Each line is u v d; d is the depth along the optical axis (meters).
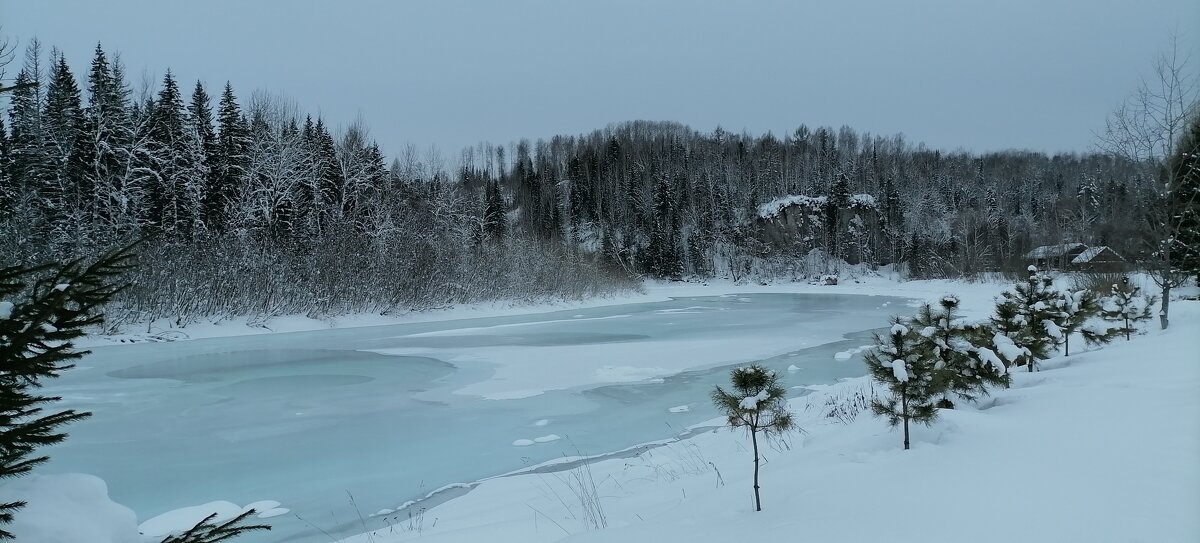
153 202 36.19
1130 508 3.12
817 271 75.06
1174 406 5.13
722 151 108.44
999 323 9.83
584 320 31.36
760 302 45.06
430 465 9.44
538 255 44.91
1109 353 9.40
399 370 17.31
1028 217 85.19
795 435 8.01
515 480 8.44
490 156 128.50
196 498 8.24
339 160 45.53
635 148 111.00
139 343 22.39
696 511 4.59
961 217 75.12
